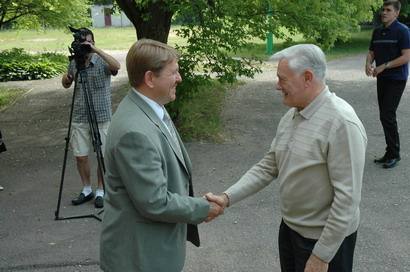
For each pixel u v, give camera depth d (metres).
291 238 2.55
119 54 20.53
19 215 4.99
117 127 2.22
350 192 2.22
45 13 16.64
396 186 5.40
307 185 2.36
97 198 5.12
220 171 6.18
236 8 7.22
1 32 35.94
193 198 2.34
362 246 4.13
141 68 2.29
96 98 4.96
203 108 9.36
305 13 7.71
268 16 7.56
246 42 7.57
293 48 2.32
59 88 13.11
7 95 12.20
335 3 8.54
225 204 2.69
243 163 6.46
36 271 3.89
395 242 4.18
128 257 2.30
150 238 2.30
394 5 5.62
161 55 2.30
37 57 16.64
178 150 2.40
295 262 2.57
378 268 3.79
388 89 5.83
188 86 7.22
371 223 4.55
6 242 4.39
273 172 2.75
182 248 2.46
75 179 6.08
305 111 2.34
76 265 3.97
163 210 2.20
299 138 2.36
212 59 7.30
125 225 2.29
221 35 7.17
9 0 15.40
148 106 2.31
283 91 2.35
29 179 6.12
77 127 5.13
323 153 2.28
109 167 2.29
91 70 4.91
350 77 13.48
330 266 2.43
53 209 5.12
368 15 10.04
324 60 2.31
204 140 7.44
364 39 23.75
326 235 2.28
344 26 8.66
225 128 8.16
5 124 9.30
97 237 4.46
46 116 9.87
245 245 4.22
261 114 9.23
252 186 2.74
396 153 5.99
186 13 6.93
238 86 12.20
